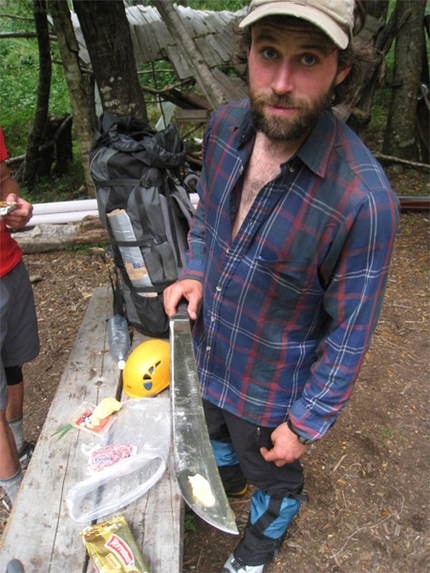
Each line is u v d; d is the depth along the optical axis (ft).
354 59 4.16
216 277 5.20
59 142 22.85
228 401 5.70
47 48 19.48
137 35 20.66
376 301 4.43
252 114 4.14
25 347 7.86
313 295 4.72
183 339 5.47
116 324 9.20
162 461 6.14
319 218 4.27
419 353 11.70
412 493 8.46
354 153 4.26
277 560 7.50
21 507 5.70
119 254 8.99
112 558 4.93
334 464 8.95
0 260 7.08
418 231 17.57
